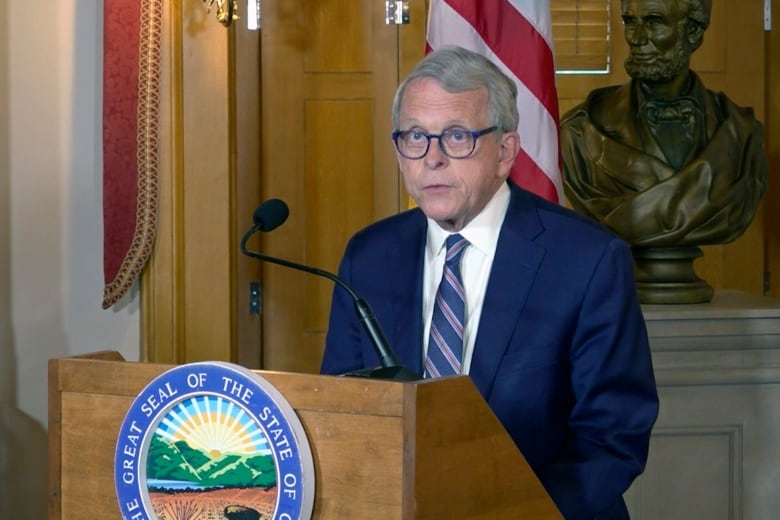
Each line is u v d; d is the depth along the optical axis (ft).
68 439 7.54
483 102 9.12
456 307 9.65
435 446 6.52
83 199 18.84
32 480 18.88
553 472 9.12
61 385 7.53
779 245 22.86
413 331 9.94
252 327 22.31
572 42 22.79
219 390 6.75
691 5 16.74
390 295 10.19
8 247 18.69
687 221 16.62
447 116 9.07
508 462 7.08
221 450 6.79
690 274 17.46
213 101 18.69
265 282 23.06
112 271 18.34
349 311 10.52
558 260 9.66
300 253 23.13
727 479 16.38
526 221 9.88
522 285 9.61
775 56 22.97
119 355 7.95
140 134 18.33
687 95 17.30
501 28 15.55
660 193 16.63
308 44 23.02
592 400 9.46
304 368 23.11
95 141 18.75
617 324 9.50
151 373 7.25
